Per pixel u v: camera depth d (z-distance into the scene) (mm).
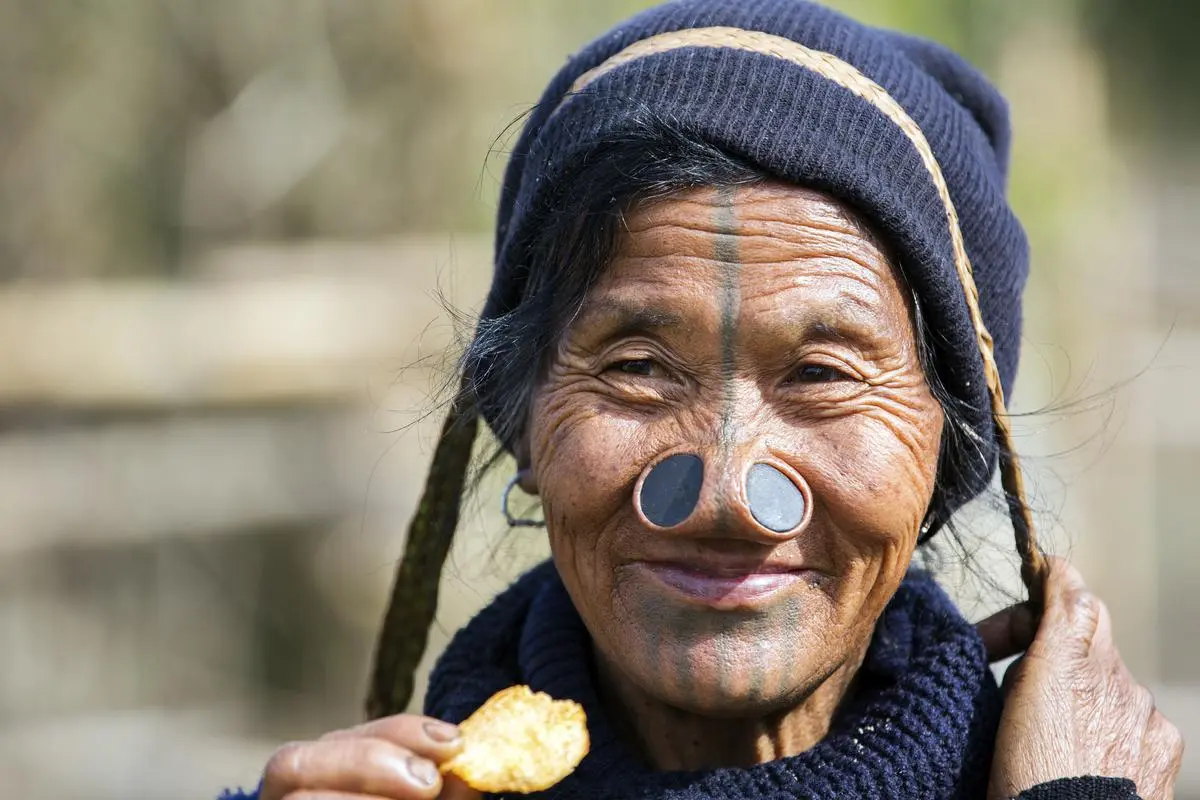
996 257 5242
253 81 17844
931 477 4805
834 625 4645
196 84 17906
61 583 16250
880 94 4789
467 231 17609
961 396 4895
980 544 5402
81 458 15648
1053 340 17250
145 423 15766
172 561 16609
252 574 16719
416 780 4234
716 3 4973
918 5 18031
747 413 4539
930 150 4855
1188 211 19547
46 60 17516
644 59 4730
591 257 4625
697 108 4547
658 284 4523
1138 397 17281
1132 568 16766
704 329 4504
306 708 16719
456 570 6289
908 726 4809
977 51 18391
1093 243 17812
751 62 4645
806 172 4508
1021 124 18188
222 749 15664
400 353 15430
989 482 5203
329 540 16391
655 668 4586
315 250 17062
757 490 4457
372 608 16516
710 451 4504
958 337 4754
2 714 15867
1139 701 5020
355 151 17672
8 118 17531
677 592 4555
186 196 17672
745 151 4500
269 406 15727
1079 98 18453
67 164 17594
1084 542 16562
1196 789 14227
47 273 17516
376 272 16344
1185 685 17781
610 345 4656
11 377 15250
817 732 5043
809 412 4582
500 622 5551
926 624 5105
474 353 5070
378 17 17562
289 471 15797
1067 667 4996
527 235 4898
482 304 5664
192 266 17562
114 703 16406
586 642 5238
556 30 17844
